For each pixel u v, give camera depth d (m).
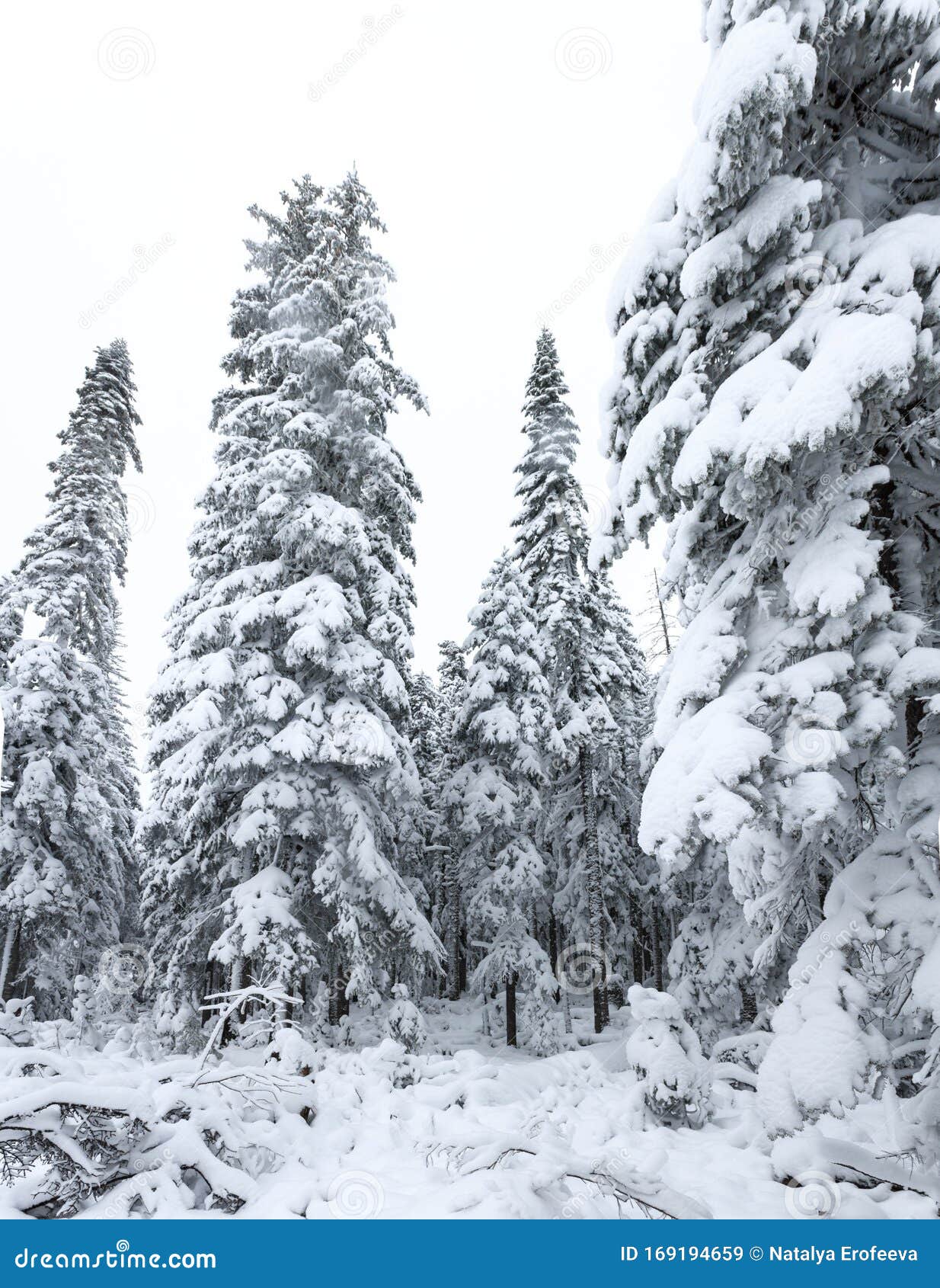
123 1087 4.77
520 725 19.02
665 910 22.62
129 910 27.41
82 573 19.02
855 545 5.61
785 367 5.75
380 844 13.98
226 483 13.77
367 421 14.81
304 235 15.48
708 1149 6.23
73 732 18.52
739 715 5.61
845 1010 5.11
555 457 19.91
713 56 6.83
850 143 6.77
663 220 7.40
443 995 27.73
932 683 5.40
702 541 7.48
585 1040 18.66
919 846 5.26
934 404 5.84
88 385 19.83
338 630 12.55
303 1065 7.60
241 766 12.33
